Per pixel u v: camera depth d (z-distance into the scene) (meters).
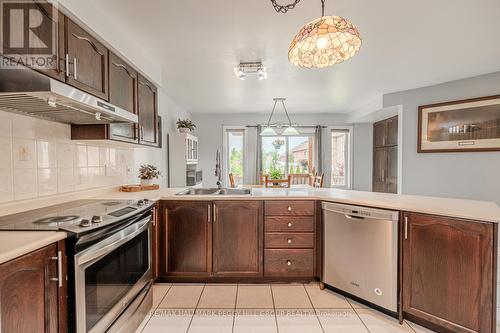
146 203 1.91
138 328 1.79
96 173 2.45
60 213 1.54
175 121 5.01
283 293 2.27
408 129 4.15
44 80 1.23
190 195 2.41
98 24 1.86
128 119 2.00
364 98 4.65
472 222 1.54
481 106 3.50
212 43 2.48
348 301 2.14
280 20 2.09
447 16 2.04
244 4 1.88
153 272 2.32
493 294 1.48
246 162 6.16
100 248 1.32
